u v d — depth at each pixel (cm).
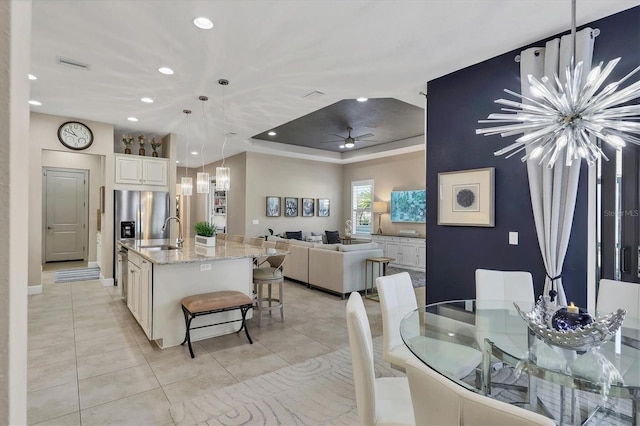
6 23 39
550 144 212
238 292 340
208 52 304
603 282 229
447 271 346
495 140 311
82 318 396
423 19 252
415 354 181
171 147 624
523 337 197
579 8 238
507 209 302
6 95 39
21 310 43
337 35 275
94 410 220
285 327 380
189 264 334
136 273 370
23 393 44
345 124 625
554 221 264
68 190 771
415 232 800
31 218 498
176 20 256
